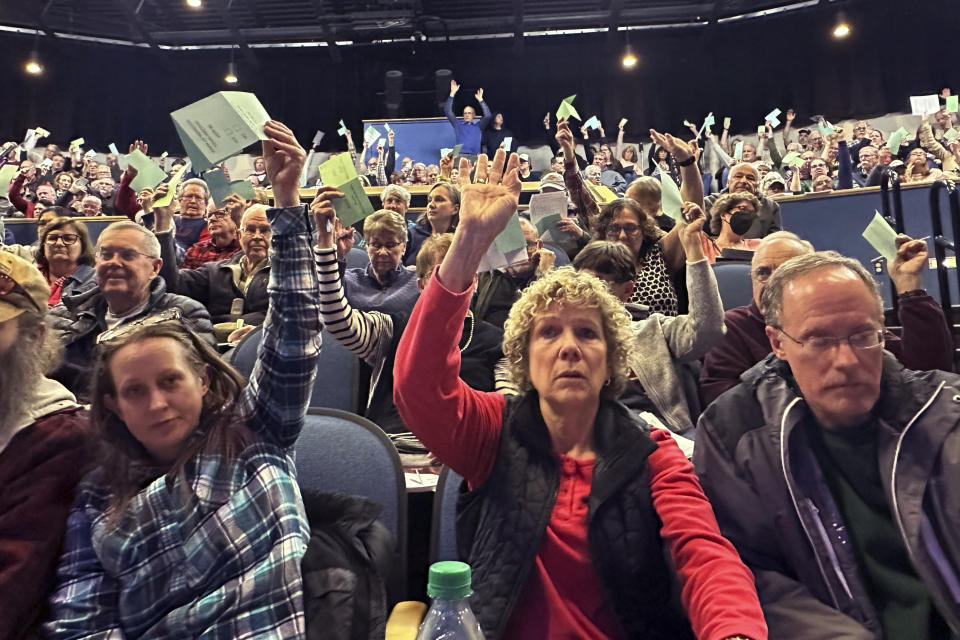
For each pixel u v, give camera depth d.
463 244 1.17
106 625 1.11
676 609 1.11
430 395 1.19
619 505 1.16
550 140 10.66
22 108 10.55
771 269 2.10
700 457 1.25
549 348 1.25
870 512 1.14
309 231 1.33
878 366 1.13
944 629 1.06
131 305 2.48
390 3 10.16
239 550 1.12
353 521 1.23
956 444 1.10
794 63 10.50
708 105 10.84
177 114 1.29
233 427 1.24
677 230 2.94
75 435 1.25
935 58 9.78
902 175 6.37
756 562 1.18
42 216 4.98
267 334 1.30
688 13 10.32
